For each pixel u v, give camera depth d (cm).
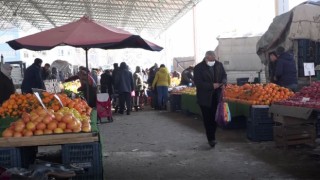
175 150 774
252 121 838
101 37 638
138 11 3494
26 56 3728
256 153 721
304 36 980
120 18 4041
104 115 1262
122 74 1509
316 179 549
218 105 763
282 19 1081
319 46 1078
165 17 3709
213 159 687
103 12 3675
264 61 1215
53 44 632
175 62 3183
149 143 860
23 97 638
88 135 454
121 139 926
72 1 3175
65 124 467
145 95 2011
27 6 3422
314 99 704
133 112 1620
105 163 683
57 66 3466
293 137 738
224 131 995
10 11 3531
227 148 775
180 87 1634
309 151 713
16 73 2297
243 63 1711
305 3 1015
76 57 5784
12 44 710
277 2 1510
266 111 831
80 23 675
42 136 450
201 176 586
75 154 450
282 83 945
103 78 1648
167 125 1148
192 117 1343
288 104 719
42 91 666
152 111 1638
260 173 588
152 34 5244
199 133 973
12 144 447
